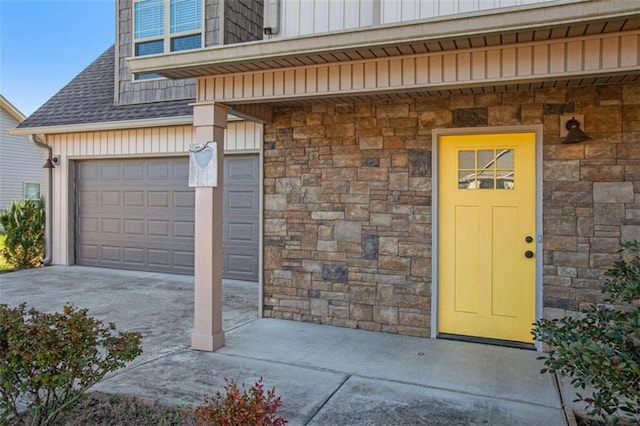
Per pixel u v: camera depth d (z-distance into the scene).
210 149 4.39
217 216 4.43
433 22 3.21
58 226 9.59
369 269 5.02
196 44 8.41
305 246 5.32
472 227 4.69
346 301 5.12
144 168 8.85
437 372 3.82
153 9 8.75
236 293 6.98
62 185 9.50
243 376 3.71
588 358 2.19
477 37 3.22
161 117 8.12
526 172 4.50
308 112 5.30
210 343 4.32
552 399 3.31
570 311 4.21
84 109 9.36
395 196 4.90
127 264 9.06
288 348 4.41
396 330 4.89
